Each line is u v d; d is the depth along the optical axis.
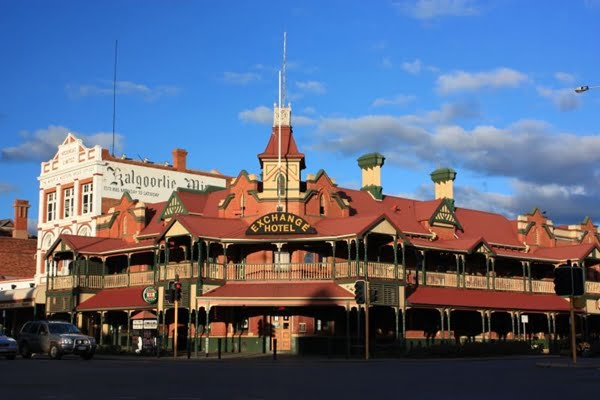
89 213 67.81
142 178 71.50
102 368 31.59
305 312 50.56
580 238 74.00
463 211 66.62
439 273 56.12
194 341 52.31
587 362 37.41
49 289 59.81
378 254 53.84
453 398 18.95
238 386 22.56
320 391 20.92
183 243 53.91
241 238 50.38
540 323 64.62
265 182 53.47
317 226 51.25
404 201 63.47
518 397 19.20
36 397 18.84
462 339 56.28
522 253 64.06
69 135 71.31
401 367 34.03
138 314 52.53
